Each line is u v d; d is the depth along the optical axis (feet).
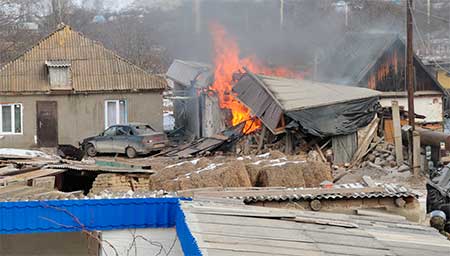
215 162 91.40
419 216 59.93
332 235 37.91
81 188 84.53
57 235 48.29
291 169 80.07
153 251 44.01
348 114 131.85
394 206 59.82
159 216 44.39
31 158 90.63
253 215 40.75
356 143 132.05
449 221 72.69
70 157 154.40
